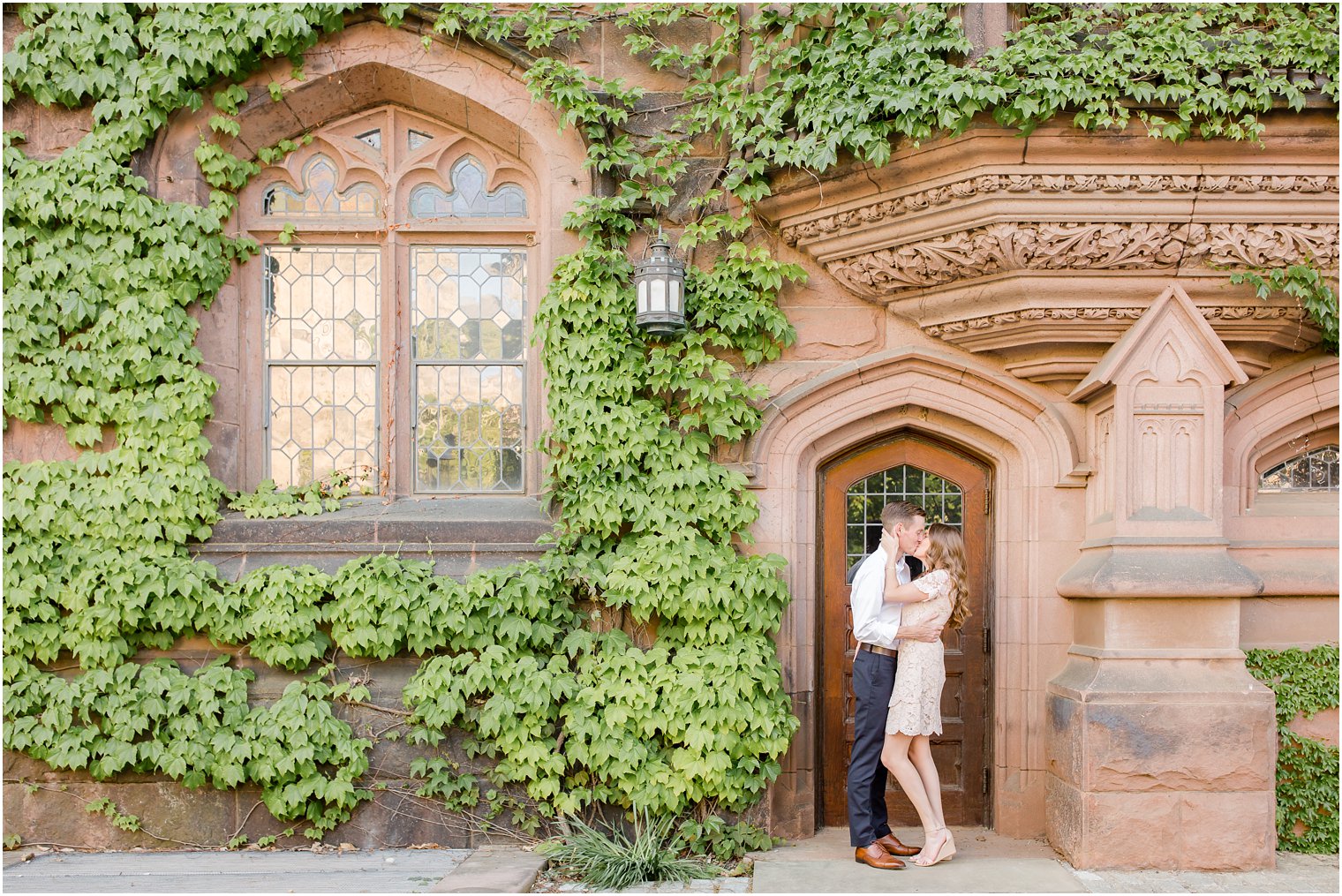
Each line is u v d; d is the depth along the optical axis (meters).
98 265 4.89
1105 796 4.26
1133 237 4.45
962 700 5.16
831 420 5.03
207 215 5.02
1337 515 4.98
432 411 5.34
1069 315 4.64
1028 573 4.95
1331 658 4.77
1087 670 4.53
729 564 4.72
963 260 4.64
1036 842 4.79
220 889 4.06
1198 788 4.26
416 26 5.12
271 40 4.99
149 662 4.84
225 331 5.20
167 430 4.89
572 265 4.85
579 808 4.67
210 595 4.72
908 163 4.50
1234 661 4.39
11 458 4.91
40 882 4.17
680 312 4.75
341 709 4.83
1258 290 4.51
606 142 5.05
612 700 4.68
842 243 4.89
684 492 4.81
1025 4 4.47
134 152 4.98
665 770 4.59
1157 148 4.31
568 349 4.86
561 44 5.16
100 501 4.79
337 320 5.36
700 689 4.55
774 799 4.85
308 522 4.99
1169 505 4.50
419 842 4.75
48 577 4.75
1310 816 4.60
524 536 4.97
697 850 4.54
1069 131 4.29
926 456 5.27
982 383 4.98
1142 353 4.51
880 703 4.30
